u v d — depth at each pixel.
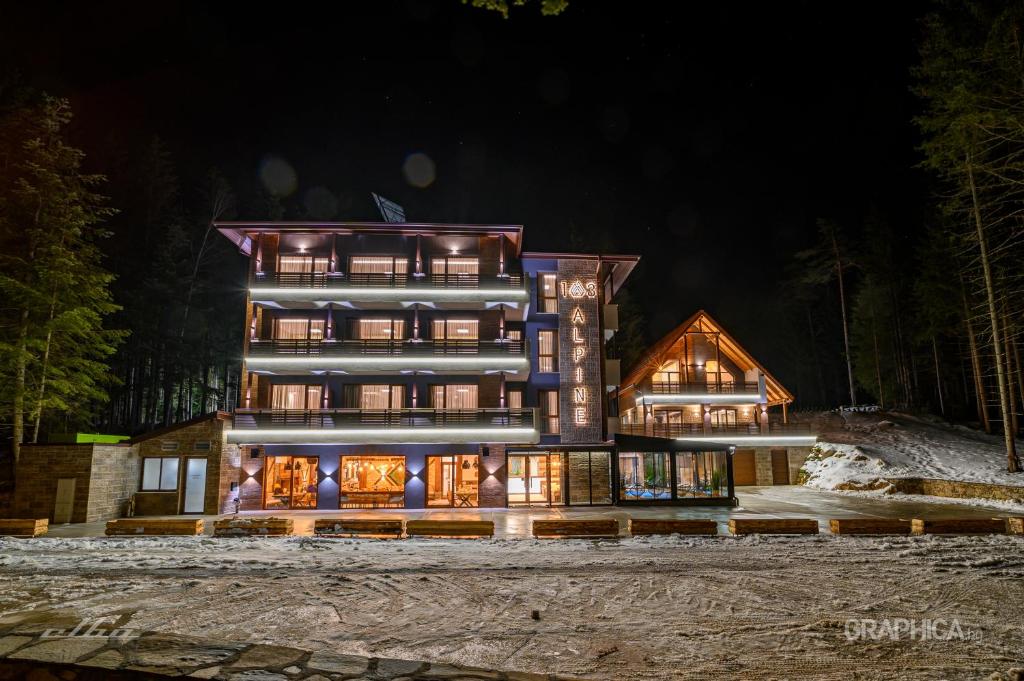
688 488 30.08
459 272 31.86
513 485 30.33
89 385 29.61
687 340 43.62
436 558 15.05
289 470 29.42
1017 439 38.56
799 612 10.59
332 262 30.66
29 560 14.30
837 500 30.55
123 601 10.55
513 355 30.81
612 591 11.77
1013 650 8.88
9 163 28.22
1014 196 29.45
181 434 27.95
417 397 30.94
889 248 50.53
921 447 37.50
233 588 11.60
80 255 28.61
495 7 7.30
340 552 16.03
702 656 8.47
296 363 29.69
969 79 27.52
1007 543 17.09
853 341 52.44
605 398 31.88
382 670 4.88
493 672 5.07
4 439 30.75
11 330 26.95
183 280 44.78
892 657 8.53
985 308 40.00
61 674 4.61
